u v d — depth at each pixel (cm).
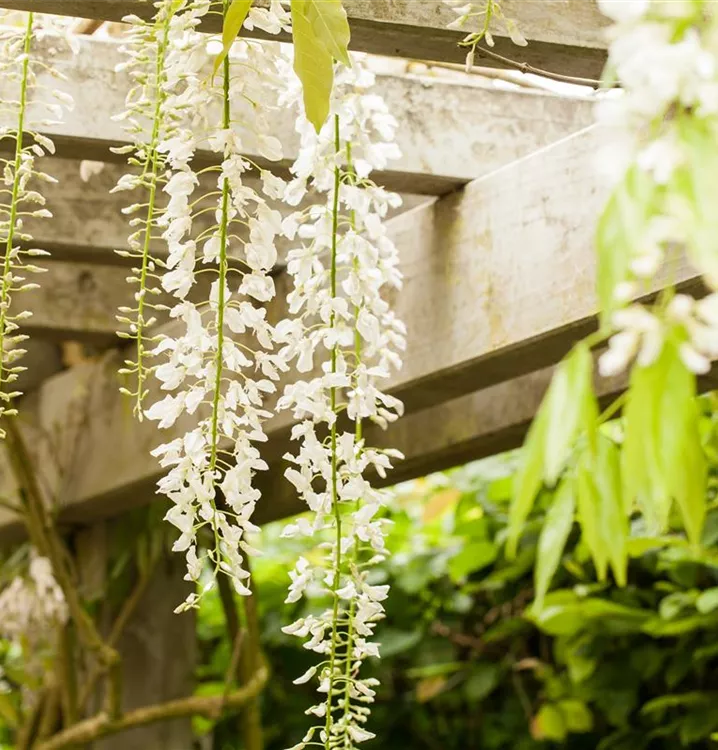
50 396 295
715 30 72
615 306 70
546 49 157
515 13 155
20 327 254
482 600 338
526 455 75
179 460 131
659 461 70
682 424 69
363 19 148
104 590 295
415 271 199
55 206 214
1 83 166
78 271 257
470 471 320
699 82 71
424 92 195
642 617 267
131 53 140
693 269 144
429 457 250
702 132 71
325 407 135
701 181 68
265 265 136
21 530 311
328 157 144
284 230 145
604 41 157
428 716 350
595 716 312
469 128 195
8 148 186
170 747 298
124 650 296
